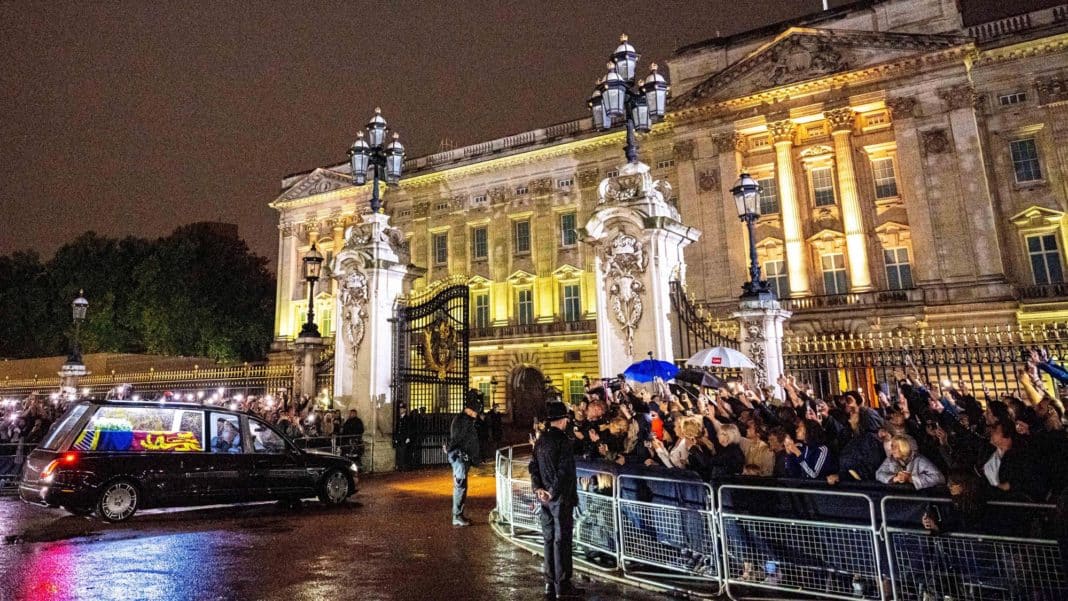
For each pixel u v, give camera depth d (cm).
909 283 3794
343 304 1784
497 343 4962
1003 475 531
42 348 5931
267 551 823
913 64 3831
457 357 1975
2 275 6169
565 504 623
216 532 948
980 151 3631
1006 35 3709
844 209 3947
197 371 2542
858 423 800
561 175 5031
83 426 1031
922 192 3741
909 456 592
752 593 611
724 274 4175
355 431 1661
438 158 5556
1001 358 1267
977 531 493
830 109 4050
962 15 4072
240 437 1143
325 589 652
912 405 980
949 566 506
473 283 5194
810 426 723
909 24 3959
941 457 691
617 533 718
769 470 715
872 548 545
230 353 6253
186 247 6116
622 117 1305
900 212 3847
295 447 1191
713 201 4291
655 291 1151
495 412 2811
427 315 1878
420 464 1802
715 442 796
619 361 1166
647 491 710
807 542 582
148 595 629
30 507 1198
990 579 488
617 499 721
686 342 1234
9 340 5997
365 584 670
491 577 696
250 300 6731
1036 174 3644
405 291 1852
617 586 663
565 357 4756
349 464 1235
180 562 762
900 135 3834
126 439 1053
